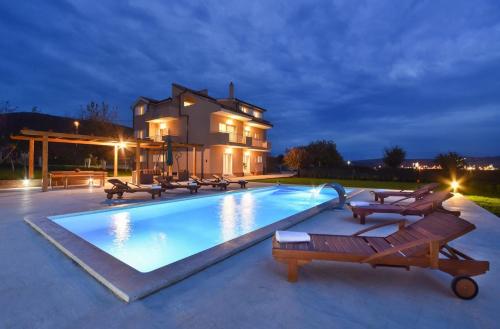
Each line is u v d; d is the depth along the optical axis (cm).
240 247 404
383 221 647
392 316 238
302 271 333
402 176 2356
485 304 261
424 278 315
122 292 259
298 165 2997
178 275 299
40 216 596
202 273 323
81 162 3136
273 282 301
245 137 2556
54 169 2775
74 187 1287
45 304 250
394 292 281
